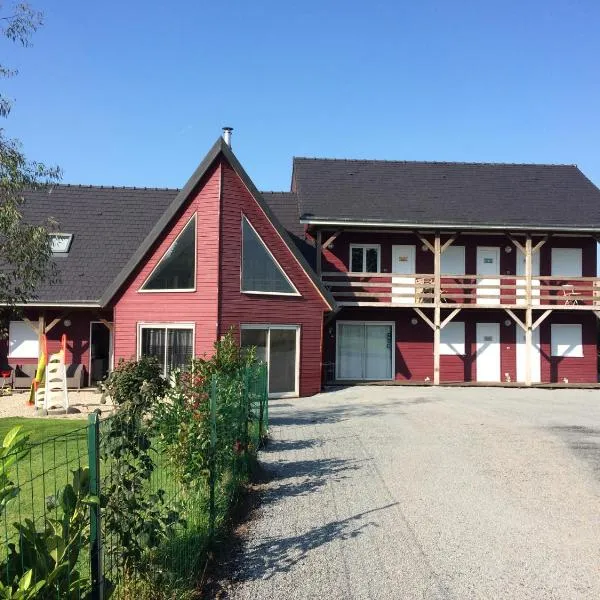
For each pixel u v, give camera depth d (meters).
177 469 6.09
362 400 17.50
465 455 9.88
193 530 5.50
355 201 22.22
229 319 16.91
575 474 8.63
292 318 18.08
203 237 16.92
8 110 12.03
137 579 4.19
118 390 5.33
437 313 21.84
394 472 8.75
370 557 5.59
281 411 15.19
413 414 14.56
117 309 17.41
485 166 26.02
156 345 17.16
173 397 6.38
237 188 17.25
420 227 21.36
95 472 3.39
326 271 22.64
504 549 5.78
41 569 3.00
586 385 22.05
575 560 5.52
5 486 2.87
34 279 12.86
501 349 23.39
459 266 23.36
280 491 7.78
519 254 23.47
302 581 5.07
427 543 5.94
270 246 17.73
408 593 4.85
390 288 22.75
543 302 23.27
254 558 5.57
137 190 23.50
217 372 8.19
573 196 23.86
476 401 17.42
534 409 15.68
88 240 21.19
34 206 22.11
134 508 4.12
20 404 16.25
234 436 7.38
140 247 17.08
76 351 20.23
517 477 8.46
